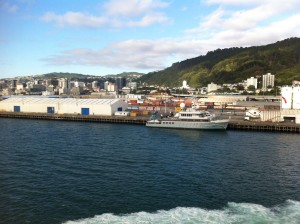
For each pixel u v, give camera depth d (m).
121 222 41.22
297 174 62.34
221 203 47.56
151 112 172.75
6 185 53.81
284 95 136.38
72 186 53.91
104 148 86.19
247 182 57.25
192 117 128.88
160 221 41.72
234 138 105.75
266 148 88.00
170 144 94.06
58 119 163.50
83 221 41.22
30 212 43.41
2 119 164.50
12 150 81.56
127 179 58.16
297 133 116.88
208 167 67.19
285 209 45.50
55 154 77.56
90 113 167.75
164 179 58.50
